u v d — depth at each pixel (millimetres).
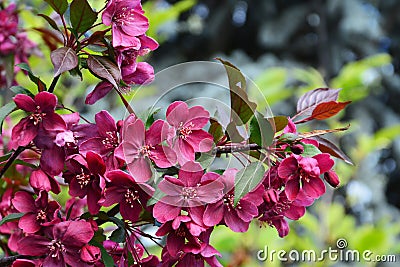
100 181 834
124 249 875
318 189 863
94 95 875
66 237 851
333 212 1384
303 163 855
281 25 3385
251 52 3598
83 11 851
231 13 3514
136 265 875
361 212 2777
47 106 857
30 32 1220
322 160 865
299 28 3389
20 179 1000
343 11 3199
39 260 855
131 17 871
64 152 860
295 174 860
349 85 1532
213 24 3518
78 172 854
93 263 843
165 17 1343
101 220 881
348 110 3170
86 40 870
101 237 871
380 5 3445
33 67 1236
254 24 3525
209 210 842
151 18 1334
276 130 872
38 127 859
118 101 1226
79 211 980
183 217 837
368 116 3141
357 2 3240
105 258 852
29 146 890
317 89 955
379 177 2812
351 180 1618
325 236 1353
